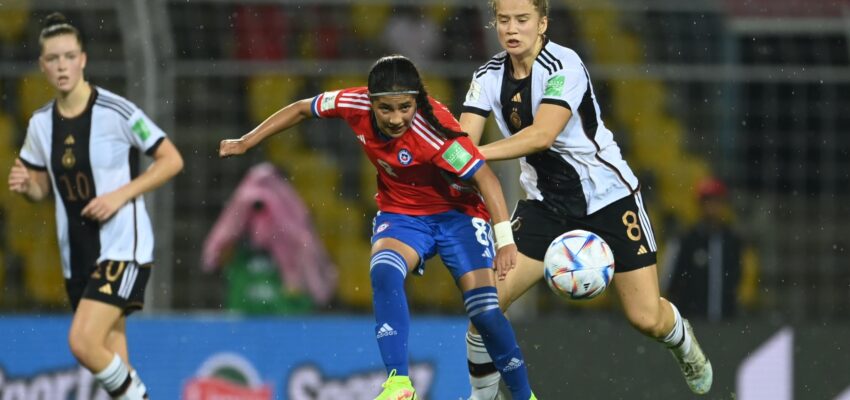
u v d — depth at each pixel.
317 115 18.44
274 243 31.17
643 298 20.73
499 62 19.59
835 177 32.19
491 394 21.27
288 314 31.19
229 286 30.98
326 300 31.92
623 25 32.38
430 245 18.61
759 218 32.47
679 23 31.59
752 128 32.28
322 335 26.58
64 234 21.48
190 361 26.17
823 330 27.80
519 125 19.53
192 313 30.97
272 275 31.16
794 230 32.62
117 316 20.95
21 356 25.80
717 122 32.56
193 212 31.27
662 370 27.06
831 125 31.95
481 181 17.78
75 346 20.38
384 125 17.30
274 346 26.42
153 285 27.84
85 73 27.91
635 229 20.58
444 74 28.77
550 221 20.48
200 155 31.41
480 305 18.53
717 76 30.11
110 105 21.25
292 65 28.67
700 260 30.22
